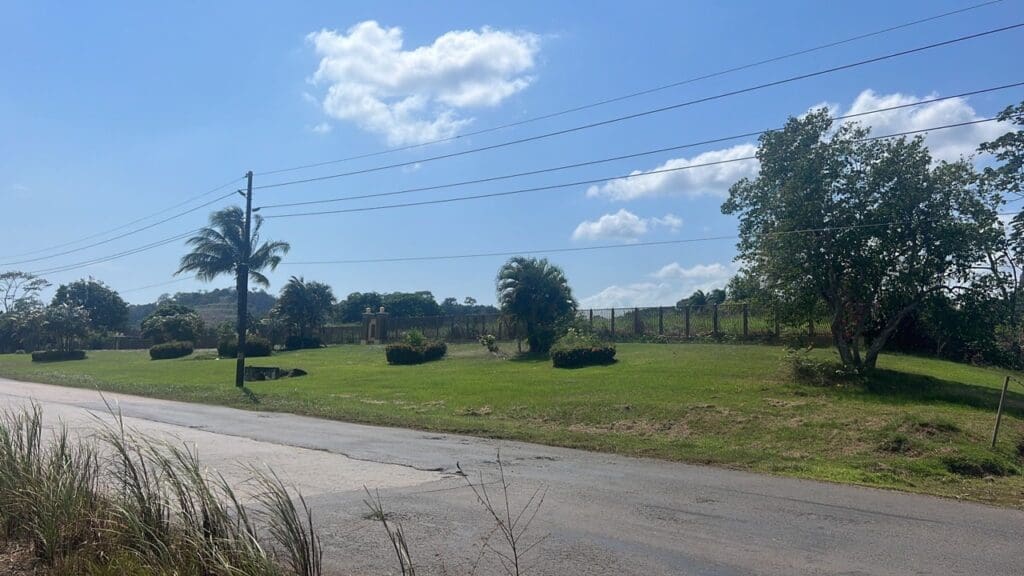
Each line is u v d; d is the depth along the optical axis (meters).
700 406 18.53
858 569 6.63
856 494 10.30
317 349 56.88
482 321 50.25
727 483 10.85
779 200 23.50
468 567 6.51
